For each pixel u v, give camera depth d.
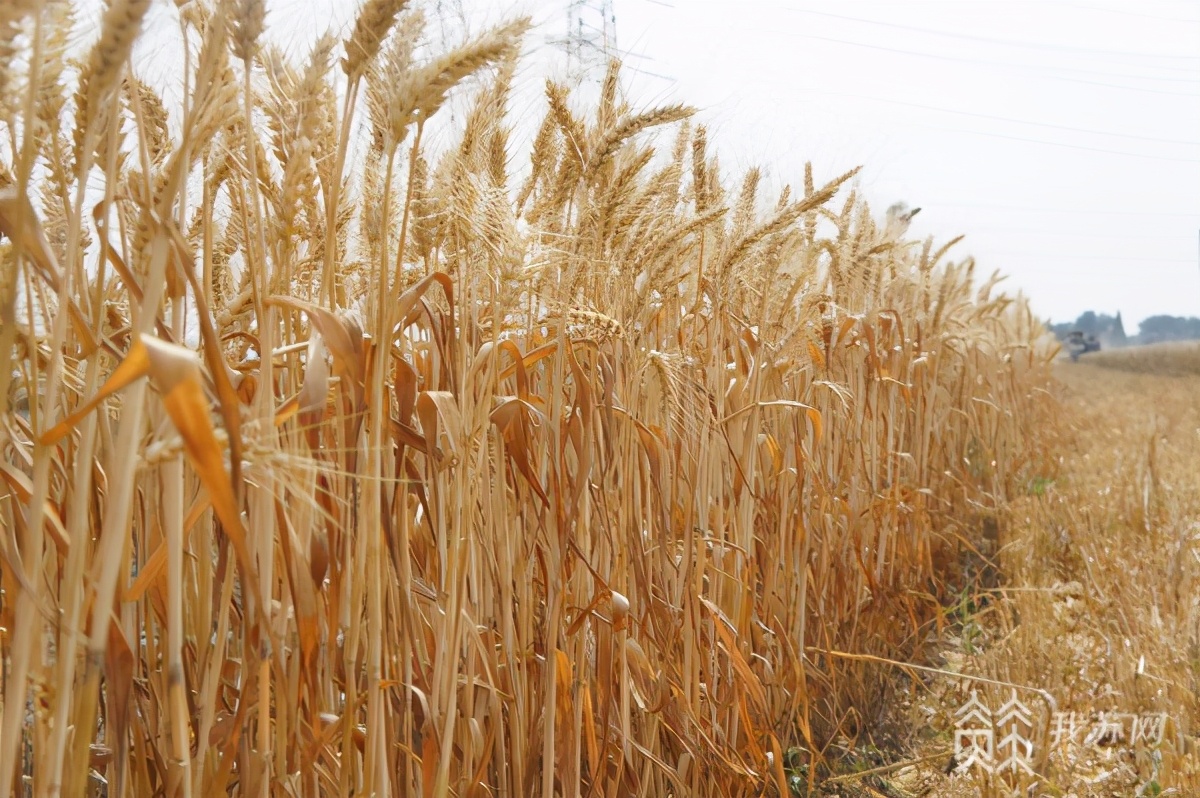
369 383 1.80
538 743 2.60
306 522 1.74
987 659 4.80
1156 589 5.43
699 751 3.15
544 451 2.45
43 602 1.42
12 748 1.25
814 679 4.34
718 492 3.44
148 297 1.14
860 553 4.79
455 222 2.16
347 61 1.58
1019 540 6.62
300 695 1.83
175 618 1.41
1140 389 24.28
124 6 1.13
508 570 2.40
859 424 5.14
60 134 1.49
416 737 2.49
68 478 1.75
